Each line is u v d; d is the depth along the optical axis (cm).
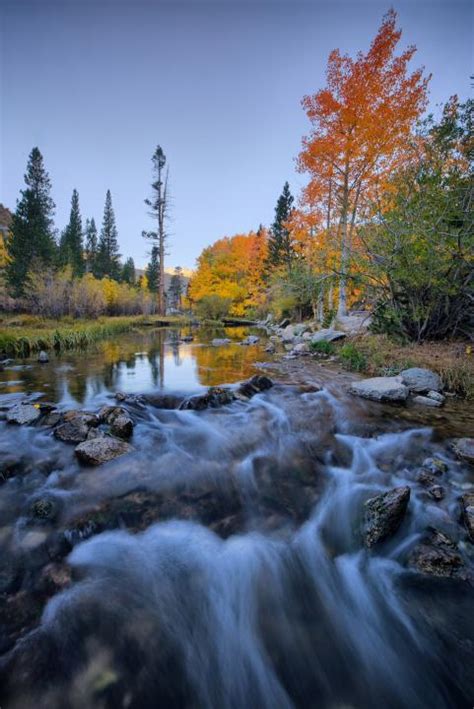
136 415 501
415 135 838
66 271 2066
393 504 269
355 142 1216
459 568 232
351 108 1188
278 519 295
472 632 194
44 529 260
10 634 180
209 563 246
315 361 974
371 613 214
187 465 365
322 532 283
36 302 1895
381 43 1141
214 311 3081
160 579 228
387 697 169
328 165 1327
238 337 1766
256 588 231
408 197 756
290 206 2880
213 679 174
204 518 290
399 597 221
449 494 315
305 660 187
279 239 2852
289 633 202
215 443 421
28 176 2783
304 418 509
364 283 916
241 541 268
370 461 388
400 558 249
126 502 300
